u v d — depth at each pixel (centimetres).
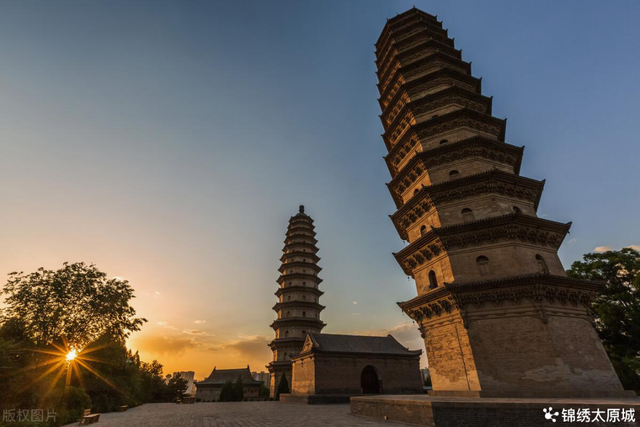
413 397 2325
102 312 4012
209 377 9288
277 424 2195
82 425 2391
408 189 3198
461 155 2852
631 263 3744
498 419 1527
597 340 2202
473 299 2277
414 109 3316
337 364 4628
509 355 2088
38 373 2483
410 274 3150
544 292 2156
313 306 6906
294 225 8412
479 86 3528
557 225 2484
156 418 2852
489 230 2445
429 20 4238
